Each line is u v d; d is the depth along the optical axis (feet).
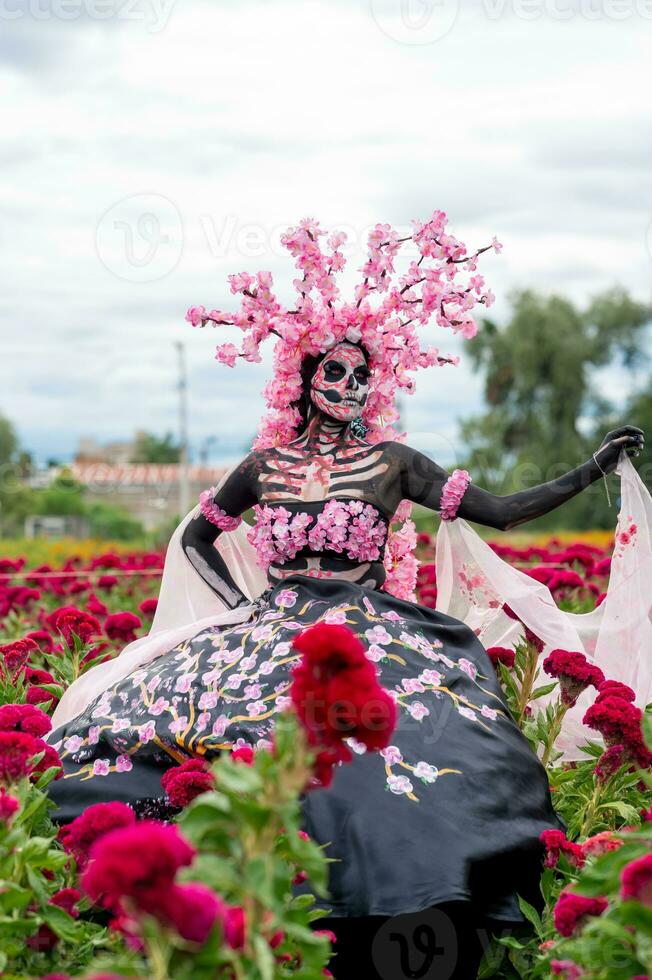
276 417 14.94
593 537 62.13
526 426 136.26
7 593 23.22
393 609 13.03
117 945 8.11
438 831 10.40
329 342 14.44
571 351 134.51
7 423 199.93
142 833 6.11
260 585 16.39
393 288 15.02
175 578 15.96
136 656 13.96
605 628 14.61
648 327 142.10
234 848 6.74
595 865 8.06
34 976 8.27
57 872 9.43
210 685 12.23
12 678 15.10
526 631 14.57
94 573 28.94
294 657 12.06
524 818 11.02
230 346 14.84
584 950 7.76
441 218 14.96
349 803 10.52
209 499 15.29
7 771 9.06
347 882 10.07
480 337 138.92
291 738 6.68
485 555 15.02
